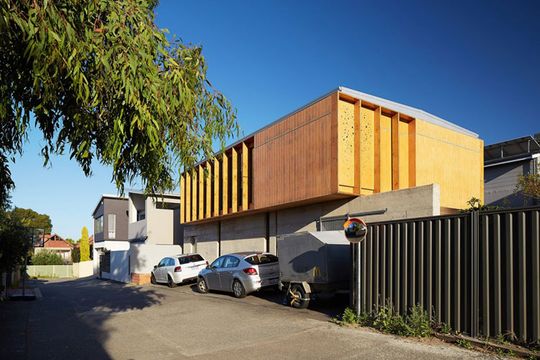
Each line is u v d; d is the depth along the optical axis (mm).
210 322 10703
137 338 9336
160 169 6938
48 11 4473
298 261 11891
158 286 21891
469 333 7184
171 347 8344
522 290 6453
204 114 6270
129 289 21516
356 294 9594
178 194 31266
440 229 7816
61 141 6172
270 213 18828
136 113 5129
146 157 6695
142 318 12031
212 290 17594
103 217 43344
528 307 6395
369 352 7004
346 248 11289
